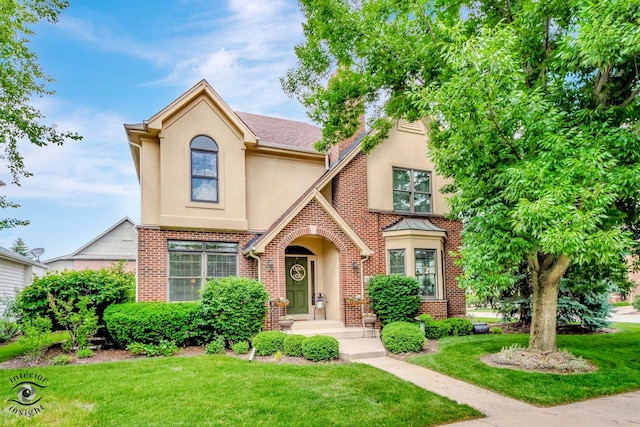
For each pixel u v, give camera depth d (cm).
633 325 1705
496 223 812
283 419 579
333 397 678
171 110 1298
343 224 1398
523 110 725
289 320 1222
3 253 1698
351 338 1255
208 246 1345
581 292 1409
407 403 657
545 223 685
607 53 671
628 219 861
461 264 919
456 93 738
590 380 784
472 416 611
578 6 751
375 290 1366
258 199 1459
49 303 1046
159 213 1273
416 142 1677
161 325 1045
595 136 748
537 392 722
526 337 1233
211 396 670
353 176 1527
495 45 715
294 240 1477
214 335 1114
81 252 3083
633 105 784
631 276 3341
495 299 1570
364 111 1230
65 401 647
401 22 1026
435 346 1134
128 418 578
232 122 1394
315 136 1761
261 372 826
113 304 1145
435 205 1661
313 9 1032
